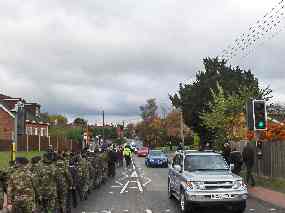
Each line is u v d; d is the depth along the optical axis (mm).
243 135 32719
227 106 33844
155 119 108750
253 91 34688
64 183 13297
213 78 48094
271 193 19781
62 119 124562
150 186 25078
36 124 69938
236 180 15414
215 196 15070
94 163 21797
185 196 15320
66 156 15555
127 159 44719
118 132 128125
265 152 26484
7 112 60031
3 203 9242
